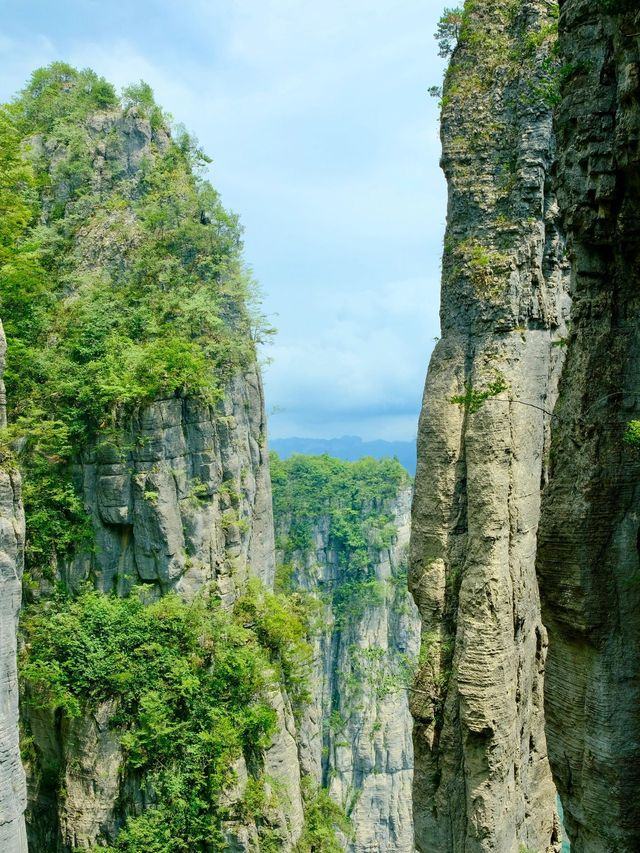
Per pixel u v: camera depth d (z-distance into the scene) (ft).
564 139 49.88
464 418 82.89
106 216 174.81
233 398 162.09
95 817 130.31
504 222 83.25
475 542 78.69
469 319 83.87
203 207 170.19
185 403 151.02
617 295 49.14
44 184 177.88
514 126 84.48
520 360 80.84
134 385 144.46
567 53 49.44
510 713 76.23
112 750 133.59
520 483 79.51
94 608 138.82
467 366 83.25
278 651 155.02
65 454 145.18
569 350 51.65
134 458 145.38
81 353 150.41
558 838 86.33
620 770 48.26
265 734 140.15
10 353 145.59
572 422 50.16
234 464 157.99
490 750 74.74
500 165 84.89
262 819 136.98
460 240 85.71
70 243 172.45
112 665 135.64
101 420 145.48
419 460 85.25
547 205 83.56
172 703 137.90
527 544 80.18
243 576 156.35
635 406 48.49
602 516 48.75
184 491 149.07
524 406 80.23
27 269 148.87
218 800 132.98
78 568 144.36
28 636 136.98
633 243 47.60
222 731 135.33
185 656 140.46
